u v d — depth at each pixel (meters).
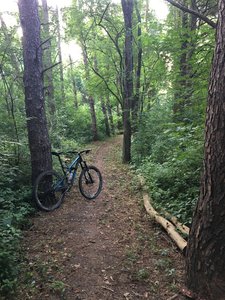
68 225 5.34
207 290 3.10
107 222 5.48
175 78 7.88
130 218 5.68
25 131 7.95
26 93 6.07
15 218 5.09
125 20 11.41
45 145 6.23
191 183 6.27
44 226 5.27
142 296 3.32
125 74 11.81
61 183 6.40
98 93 15.87
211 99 3.02
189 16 10.45
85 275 3.74
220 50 2.90
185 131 7.30
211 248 3.05
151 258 4.13
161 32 8.87
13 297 3.23
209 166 3.04
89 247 4.50
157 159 9.58
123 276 3.71
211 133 3.00
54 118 11.91
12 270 3.53
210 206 3.04
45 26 11.81
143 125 12.10
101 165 11.44
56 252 4.33
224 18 2.87
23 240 4.66
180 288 3.38
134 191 7.39
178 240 4.35
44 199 6.17
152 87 13.12
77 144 16.62
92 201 6.73
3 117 7.61
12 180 6.15
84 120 22.58
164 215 5.44
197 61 6.80
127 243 4.62
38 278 3.63
